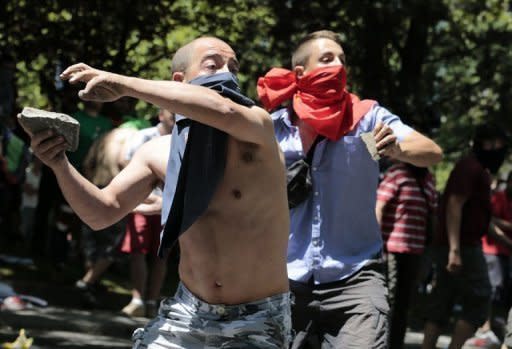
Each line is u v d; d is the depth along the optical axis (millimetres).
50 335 7996
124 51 14273
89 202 3371
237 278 3297
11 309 8688
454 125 19828
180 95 2912
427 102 16031
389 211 7215
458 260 7062
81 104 12688
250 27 15617
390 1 14695
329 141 4391
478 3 17328
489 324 9992
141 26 14266
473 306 7164
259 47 16094
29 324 8242
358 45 15547
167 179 3297
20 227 12891
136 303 9148
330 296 4344
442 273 7273
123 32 14125
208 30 15156
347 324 4273
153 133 8273
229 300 3301
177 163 3273
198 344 3307
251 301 3305
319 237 4371
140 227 9078
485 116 18641
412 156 4336
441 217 7270
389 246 7168
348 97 4480
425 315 7344
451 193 7102
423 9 14680
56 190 11000
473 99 18859
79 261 11922
